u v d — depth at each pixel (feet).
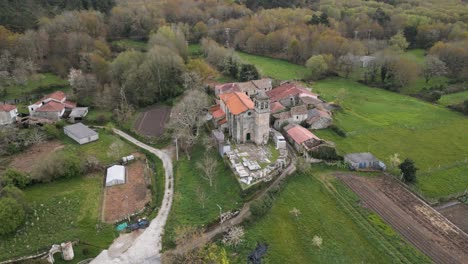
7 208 228.02
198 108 370.94
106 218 247.50
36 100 443.32
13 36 493.77
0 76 439.22
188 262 202.90
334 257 211.41
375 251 214.28
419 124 392.06
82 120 399.44
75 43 515.91
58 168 285.64
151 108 440.04
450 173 299.99
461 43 560.20
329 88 507.30
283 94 424.87
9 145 329.11
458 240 222.48
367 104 451.94
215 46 563.89
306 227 232.94
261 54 641.81
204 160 305.32
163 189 282.15
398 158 315.58
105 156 326.85
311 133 342.23
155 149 343.26
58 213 250.16
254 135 324.60
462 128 386.32
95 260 213.87
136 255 217.15
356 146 338.34
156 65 455.22
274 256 212.02
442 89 508.12
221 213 241.55
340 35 626.64
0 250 216.74
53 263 209.97
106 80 470.80
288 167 291.38
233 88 433.89
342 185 275.18
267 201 243.60
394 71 517.55
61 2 632.79
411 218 241.76
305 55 592.19
